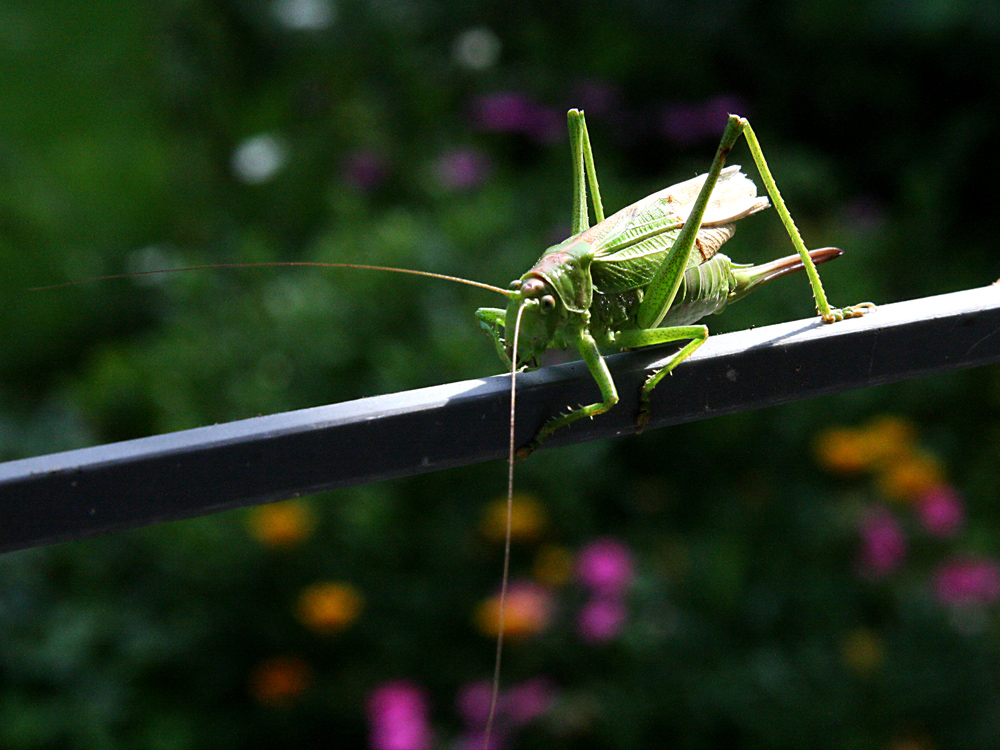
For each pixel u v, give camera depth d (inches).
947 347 11.4
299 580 17.1
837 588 16.7
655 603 16.4
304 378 19.7
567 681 16.3
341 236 22.4
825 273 21.6
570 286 11.9
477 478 17.6
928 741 15.7
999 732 15.6
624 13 29.8
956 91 27.5
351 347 19.8
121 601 17.6
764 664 16.0
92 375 23.5
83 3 46.9
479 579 17.1
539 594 16.3
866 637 16.1
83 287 28.1
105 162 33.9
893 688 15.8
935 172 26.4
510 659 16.4
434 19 30.6
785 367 11.3
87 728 16.0
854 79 28.0
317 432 10.7
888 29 27.2
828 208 25.9
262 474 10.7
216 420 19.3
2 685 16.5
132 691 16.5
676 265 12.2
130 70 38.0
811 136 29.1
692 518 18.8
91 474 10.5
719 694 15.8
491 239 21.9
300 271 22.6
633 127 28.1
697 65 28.9
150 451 10.6
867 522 16.9
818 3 27.9
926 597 16.3
